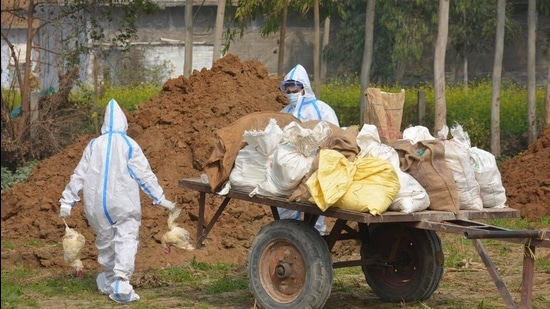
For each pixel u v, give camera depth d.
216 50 23.33
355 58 39.50
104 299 11.44
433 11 37.12
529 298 9.21
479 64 40.72
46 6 29.42
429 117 27.70
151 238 14.60
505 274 13.05
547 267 13.58
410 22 37.28
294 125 9.93
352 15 38.69
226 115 17.47
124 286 11.19
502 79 38.66
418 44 37.62
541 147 20.67
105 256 11.55
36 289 12.03
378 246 11.07
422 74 40.47
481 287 12.14
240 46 42.59
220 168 10.63
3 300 11.22
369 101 12.12
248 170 10.36
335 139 9.76
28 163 22.80
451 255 14.21
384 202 9.32
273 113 10.97
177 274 12.96
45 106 23.98
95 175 11.30
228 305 11.05
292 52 42.44
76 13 29.78
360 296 11.58
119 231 11.34
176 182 16.34
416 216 9.50
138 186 11.50
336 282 12.38
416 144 10.02
